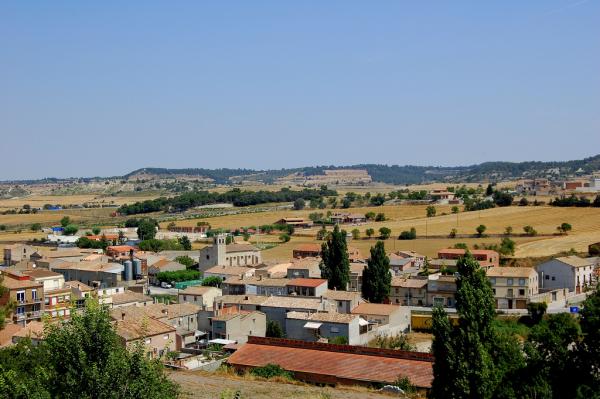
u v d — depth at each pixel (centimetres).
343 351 7162
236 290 14312
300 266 15588
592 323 4631
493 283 14138
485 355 4922
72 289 12731
